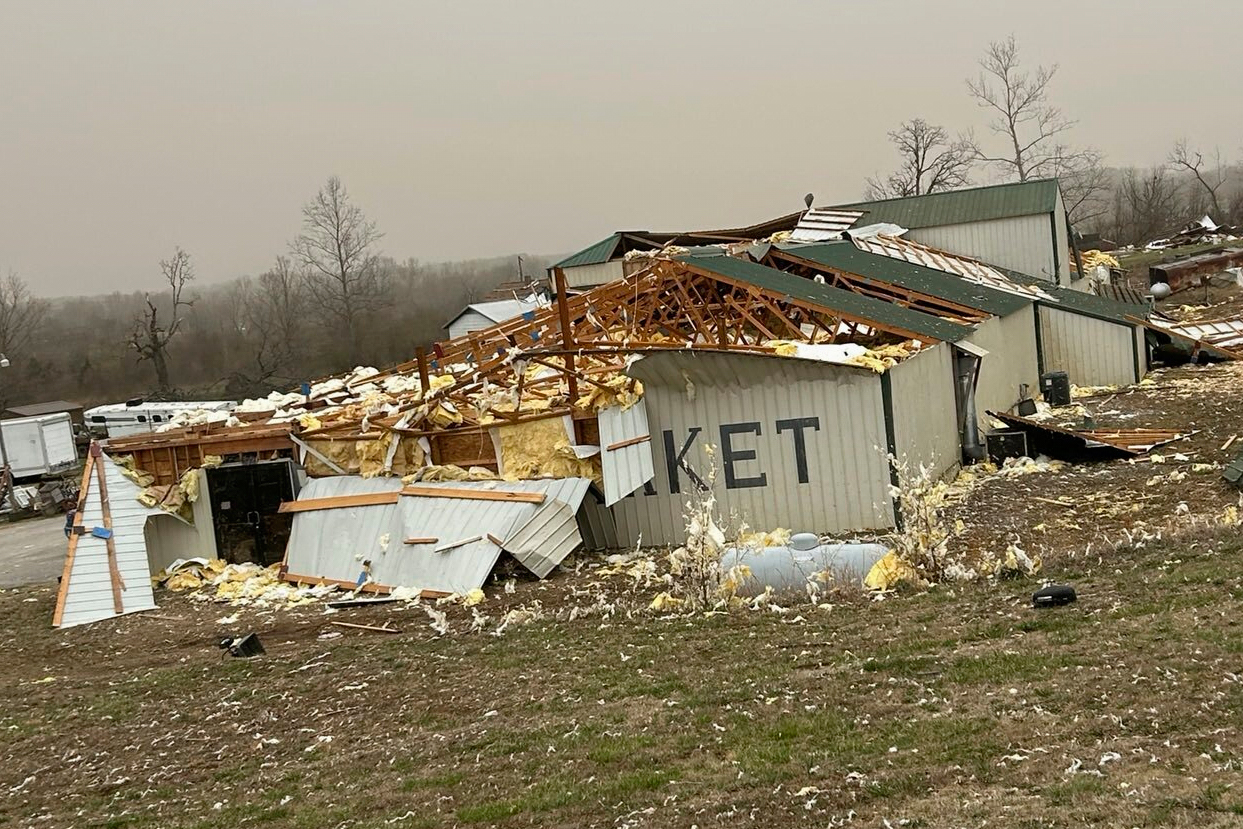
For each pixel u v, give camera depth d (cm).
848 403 1744
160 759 1029
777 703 922
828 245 3145
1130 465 1983
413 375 2422
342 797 855
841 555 1395
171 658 1473
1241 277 5169
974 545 1538
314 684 1220
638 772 809
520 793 803
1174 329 3488
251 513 2006
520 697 1067
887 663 977
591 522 1883
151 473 2055
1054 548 1449
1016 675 877
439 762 909
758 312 2558
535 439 1839
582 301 2289
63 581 1847
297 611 1694
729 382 1788
